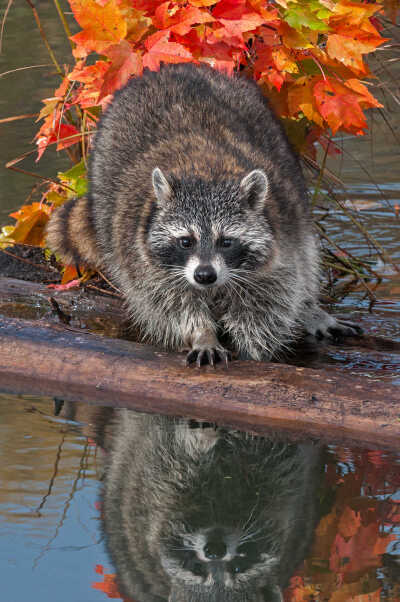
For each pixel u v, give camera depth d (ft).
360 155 32.99
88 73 20.35
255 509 12.37
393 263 24.09
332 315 20.77
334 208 27.40
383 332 19.61
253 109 19.94
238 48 20.08
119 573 10.65
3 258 23.94
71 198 22.93
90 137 23.68
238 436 14.85
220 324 19.08
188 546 11.41
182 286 17.74
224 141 18.61
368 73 19.94
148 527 11.80
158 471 13.47
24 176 30.78
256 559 11.06
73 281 22.40
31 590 10.20
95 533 11.56
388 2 29.22
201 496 12.71
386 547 11.16
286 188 18.75
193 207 17.17
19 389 17.02
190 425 15.25
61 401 16.34
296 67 20.10
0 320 18.24
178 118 19.36
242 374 15.84
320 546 11.30
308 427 14.90
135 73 18.37
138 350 17.03
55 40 46.32
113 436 14.61
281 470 13.53
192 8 18.39
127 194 18.92
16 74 42.47
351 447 14.33
